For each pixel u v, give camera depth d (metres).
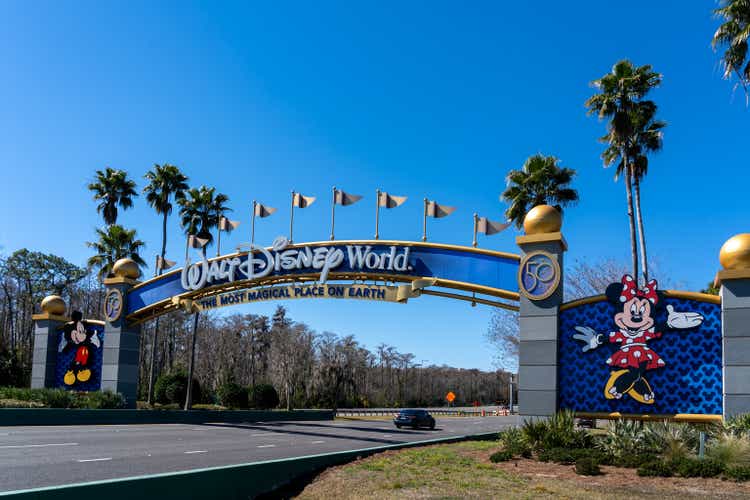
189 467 14.72
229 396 51.03
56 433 23.25
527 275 20.69
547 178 39.84
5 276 67.56
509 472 14.23
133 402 33.16
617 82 35.47
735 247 17.39
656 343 18.38
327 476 13.70
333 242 26.48
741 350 16.88
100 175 54.81
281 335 87.56
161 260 34.41
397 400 121.25
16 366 47.34
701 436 14.57
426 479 13.23
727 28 23.83
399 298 24.34
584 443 16.89
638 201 37.88
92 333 34.66
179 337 81.19
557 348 19.75
